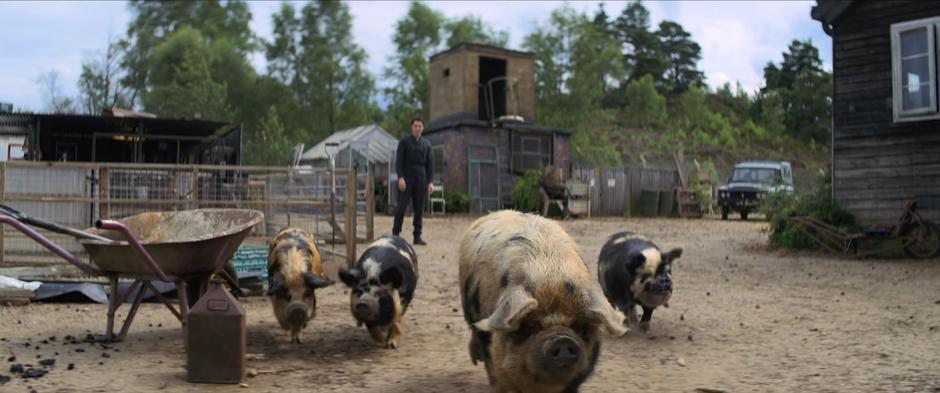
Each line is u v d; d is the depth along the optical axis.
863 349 6.56
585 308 3.73
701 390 5.27
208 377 5.33
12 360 5.87
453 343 6.86
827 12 14.76
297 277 6.51
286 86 55.22
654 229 20.48
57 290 8.48
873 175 14.34
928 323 7.74
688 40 114.56
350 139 33.03
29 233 5.84
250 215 6.93
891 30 13.91
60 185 9.73
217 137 22.77
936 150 13.59
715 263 13.27
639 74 103.88
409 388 5.32
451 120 29.45
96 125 21.94
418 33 55.38
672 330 7.49
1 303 8.12
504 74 31.97
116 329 7.18
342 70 55.66
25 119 21.12
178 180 10.49
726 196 25.59
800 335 7.22
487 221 5.00
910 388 5.27
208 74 47.81
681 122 82.06
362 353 6.44
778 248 15.47
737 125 86.06
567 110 53.84
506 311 3.59
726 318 8.15
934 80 13.37
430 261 12.55
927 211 13.60
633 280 7.05
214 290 5.41
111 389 5.10
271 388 5.27
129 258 6.17
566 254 4.21
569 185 25.19
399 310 6.45
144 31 58.47
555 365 3.55
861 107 14.52
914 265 12.54
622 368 5.95
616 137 66.69
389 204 27.66
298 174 11.38
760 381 5.52
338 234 11.42
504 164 27.72
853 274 11.72
